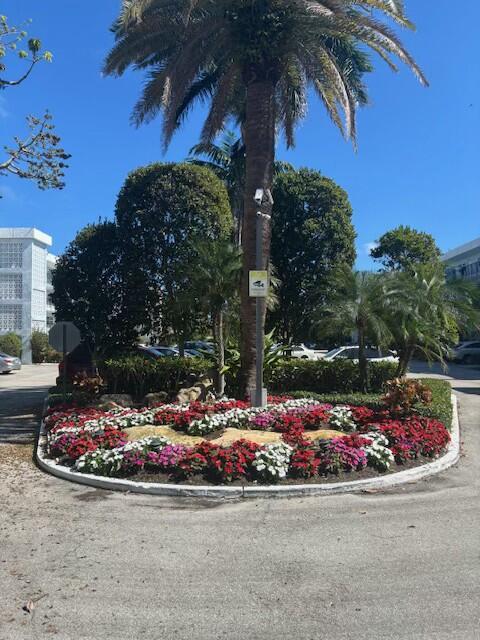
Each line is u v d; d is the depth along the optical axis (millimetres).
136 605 3938
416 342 14008
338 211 22062
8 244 45125
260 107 11992
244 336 11812
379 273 13289
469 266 45156
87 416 10320
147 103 13367
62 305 17656
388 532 5359
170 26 12422
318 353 33062
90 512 6047
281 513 5977
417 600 3973
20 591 4156
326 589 4164
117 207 17328
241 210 26656
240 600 4004
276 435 8586
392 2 11883
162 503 6367
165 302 16203
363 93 15828
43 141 11539
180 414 9430
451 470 7828
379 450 7480
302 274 21859
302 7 11453
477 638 3475
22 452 9266
